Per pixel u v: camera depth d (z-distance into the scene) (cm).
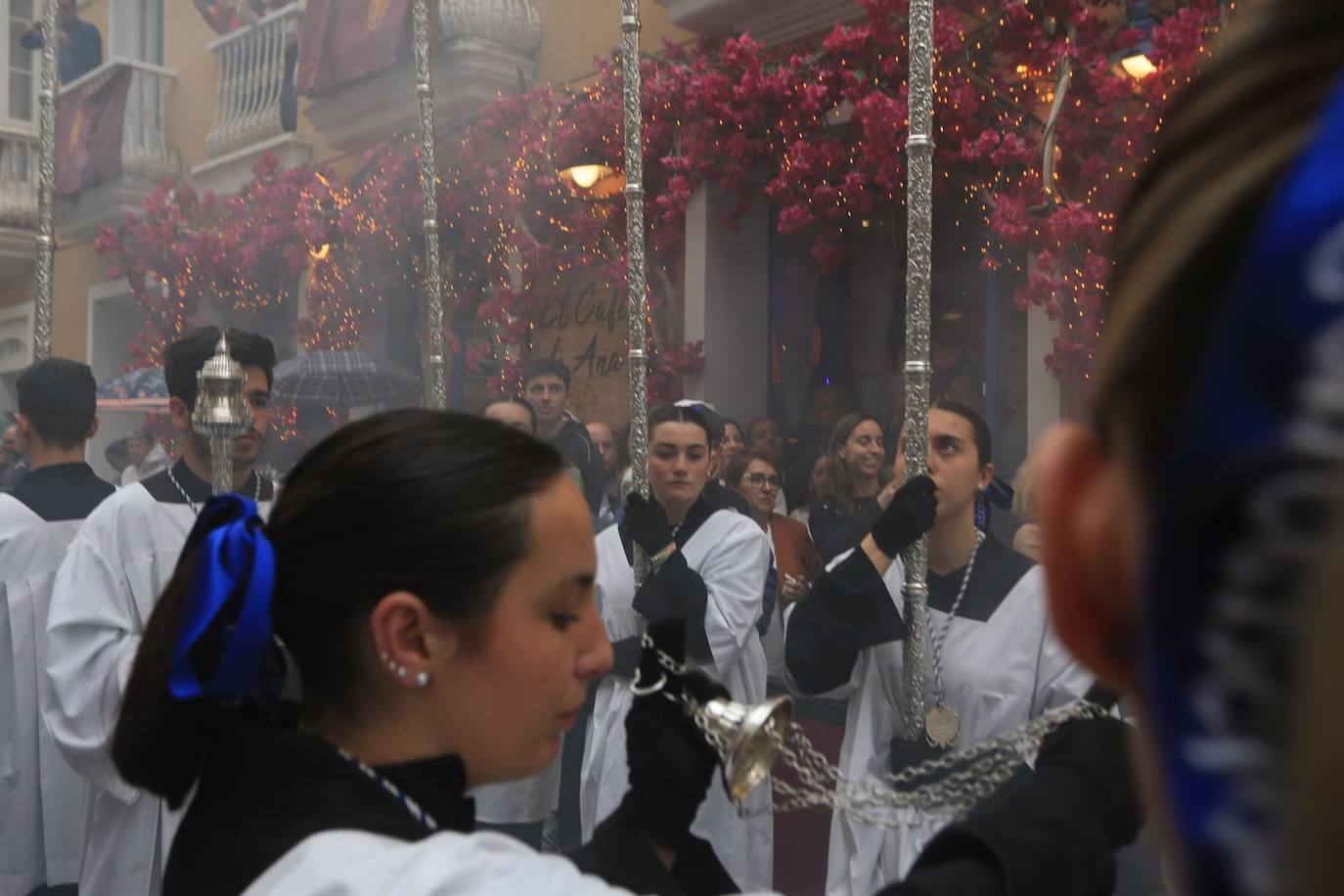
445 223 741
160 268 905
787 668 227
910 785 213
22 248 1140
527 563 88
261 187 842
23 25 1138
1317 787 12
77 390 314
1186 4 449
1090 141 486
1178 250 17
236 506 92
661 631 113
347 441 92
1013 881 68
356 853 72
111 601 252
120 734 89
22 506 304
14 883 291
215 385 212
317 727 90
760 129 610
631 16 279
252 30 949
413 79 766
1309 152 14
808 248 661
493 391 722
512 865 71
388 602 85
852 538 285
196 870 77
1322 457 13
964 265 592
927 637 225
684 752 108
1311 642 13
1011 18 478
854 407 640
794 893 283
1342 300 13
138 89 1025
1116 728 79
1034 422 517
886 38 528
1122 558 20
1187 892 15
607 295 703
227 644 85
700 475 303
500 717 88
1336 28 17
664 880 103
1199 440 14
